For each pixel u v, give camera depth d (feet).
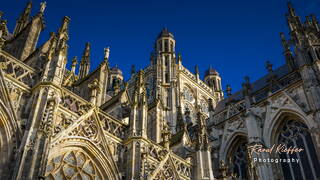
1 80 87.66
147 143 114.42
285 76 192.13
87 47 187.93
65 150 94.89
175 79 288.71
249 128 182.80
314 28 212.43
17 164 77.61
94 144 101.04
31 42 133.90
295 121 173.88
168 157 122.52
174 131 236.84
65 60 104.78
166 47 324.19
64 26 112.78
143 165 106.52
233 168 189.78
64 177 92.94
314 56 177.27
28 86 94.27
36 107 88.22
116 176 102.27
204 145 139.64
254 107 193.36
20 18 173.68
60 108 97.60
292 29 202.80
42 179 76.43
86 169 98.99
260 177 163.22
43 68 98.17
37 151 80.59
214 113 223.71
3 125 84.53
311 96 164.45
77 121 99.09
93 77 144.66
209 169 132.36
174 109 260.01
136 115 119.55
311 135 158.92
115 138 110.93
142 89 128.06
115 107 136.77
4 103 86.17
